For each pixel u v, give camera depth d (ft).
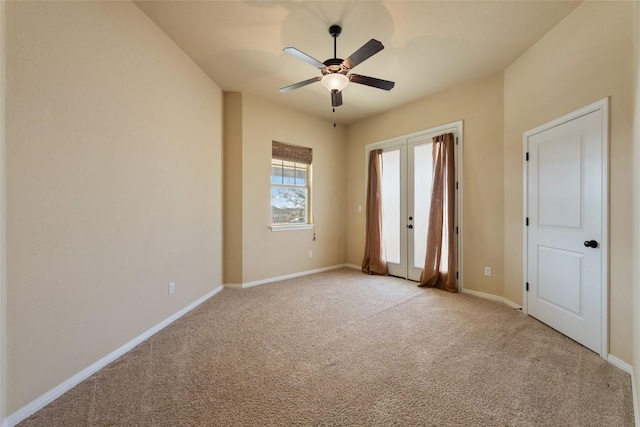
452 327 8.20
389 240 14.88
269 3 6.98
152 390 5.31
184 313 9.25
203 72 10.43
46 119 4.94
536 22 7.71
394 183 14.56
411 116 13.58
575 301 7.29
